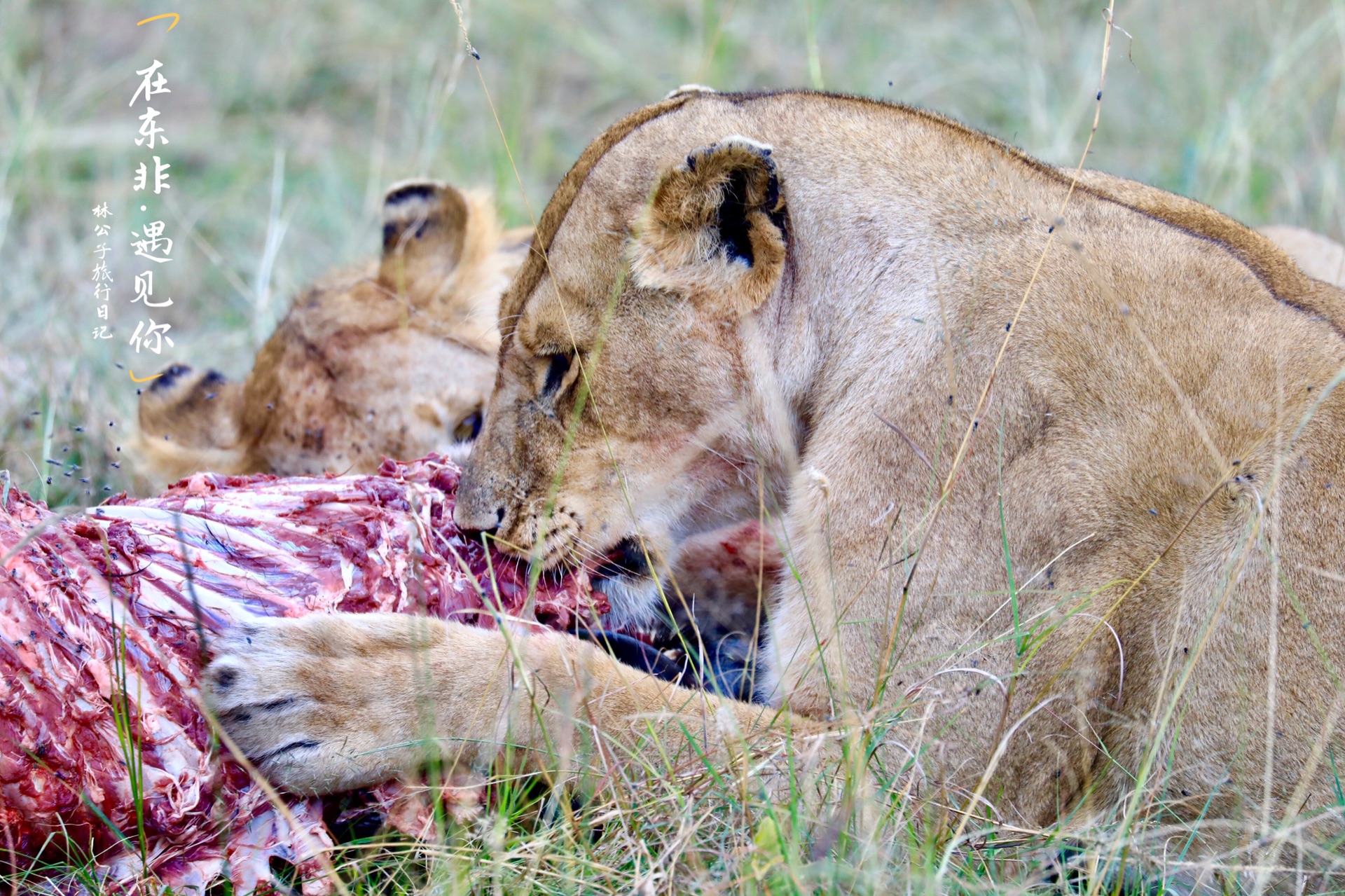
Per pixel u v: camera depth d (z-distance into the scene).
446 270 9.15
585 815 5.46
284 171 14.27
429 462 6.81
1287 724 6.00
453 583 5.93
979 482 6.13
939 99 14.93
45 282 11.50
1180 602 6.08
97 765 4.84
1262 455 6.12
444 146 14.37
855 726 5.33
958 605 6.05
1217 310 6.32
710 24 15.47
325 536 5.63
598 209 6.62
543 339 6.66
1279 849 5.66
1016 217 6.54
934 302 6.40
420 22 16.66
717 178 6.26
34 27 15.79
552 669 5.68
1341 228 11.73
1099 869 5.69
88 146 14.14
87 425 9.28
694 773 5.61
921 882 5.09
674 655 6.63
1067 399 6.17
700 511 6.89
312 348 8.71
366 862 5.25
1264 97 13.20
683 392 6.57
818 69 10.75
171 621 5.16
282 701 5.27
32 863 4.88
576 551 6.64
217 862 5.04
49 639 4.78
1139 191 7.21
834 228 6.61
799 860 4.98
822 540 6.25
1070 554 6.10
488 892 5.27
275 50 16.09
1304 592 6.01
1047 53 15.20
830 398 6.54
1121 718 6.15
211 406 9.38
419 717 5.41
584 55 16.19
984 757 5.95
